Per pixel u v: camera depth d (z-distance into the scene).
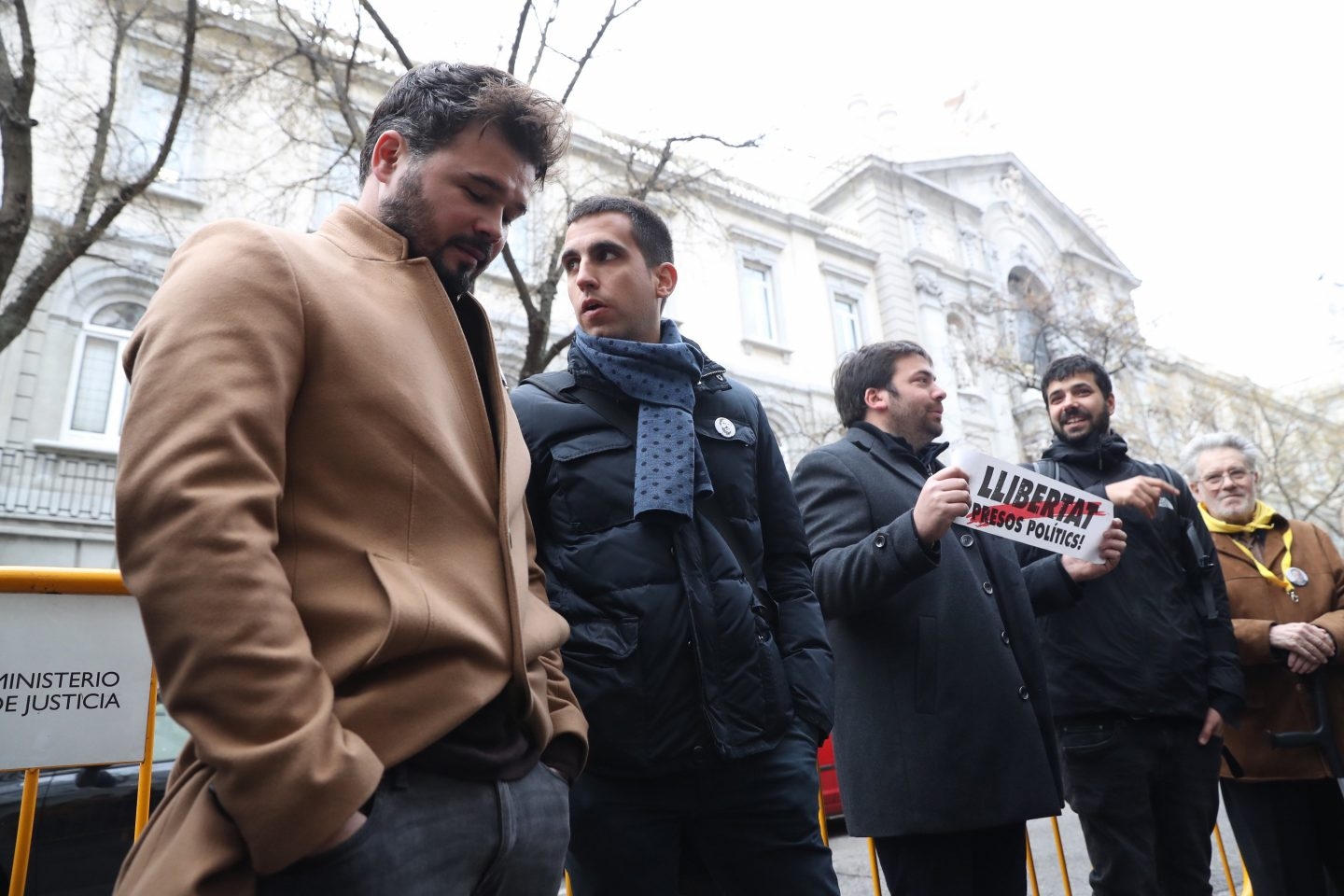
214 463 1.07
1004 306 20.02
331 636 1.16
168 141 8.14
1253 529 3.70
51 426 10.61
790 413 17.66
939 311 21.19
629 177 10.67
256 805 0.96
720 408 2.20
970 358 19.45
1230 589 3.61
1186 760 2.84
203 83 11.05
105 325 11.19
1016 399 21.50
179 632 0.99
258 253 1.26
